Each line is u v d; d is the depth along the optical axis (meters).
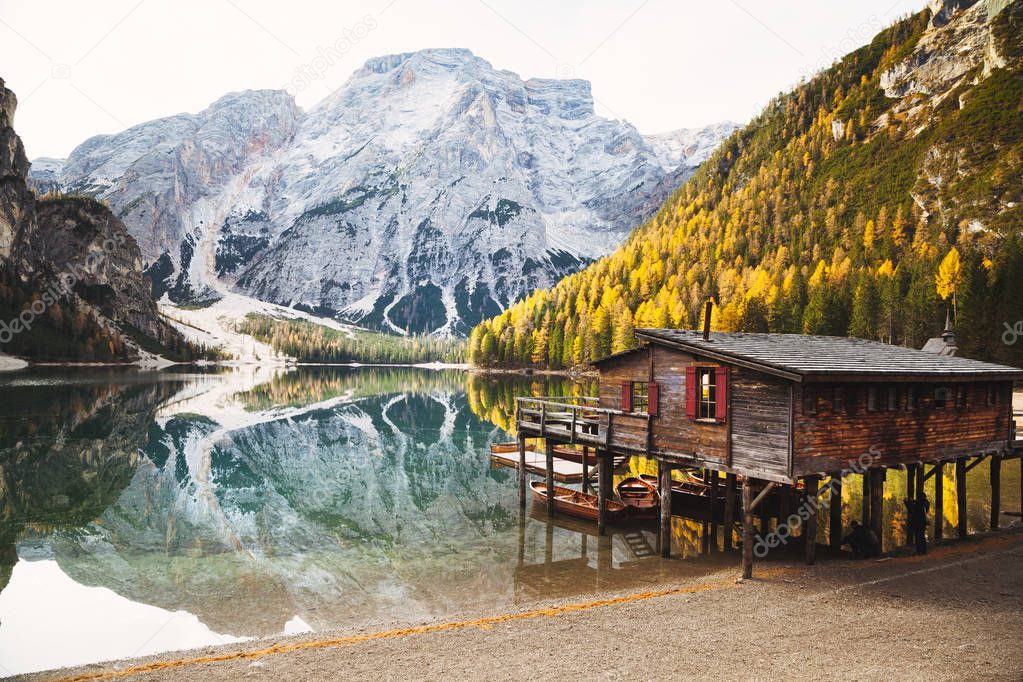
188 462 48.81
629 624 16.45
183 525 31.14
